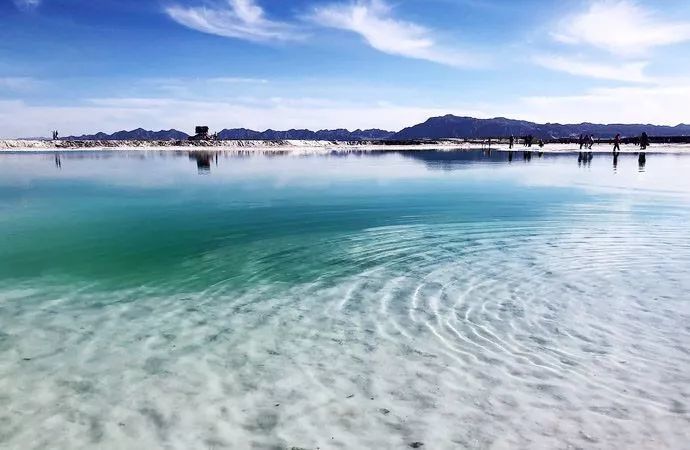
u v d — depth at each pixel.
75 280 7.67
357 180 23.11
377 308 6.34
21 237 10.80
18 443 3.66
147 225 12.22
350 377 4.59
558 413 3.99
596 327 5.61
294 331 5.64
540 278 7.46
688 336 5.33
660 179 21.91
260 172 28.20
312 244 10.05
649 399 4.16
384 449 3.58
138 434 3.76
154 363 4.88
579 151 54.97
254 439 3.70
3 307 6.45
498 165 32.72
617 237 10.30
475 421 3.91
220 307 6.44
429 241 10.21
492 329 5.61
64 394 4.32
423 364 4.83
